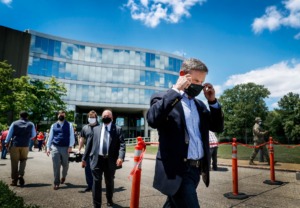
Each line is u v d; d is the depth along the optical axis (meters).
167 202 2.36
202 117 2.42
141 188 6.29
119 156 4.69
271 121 74.50
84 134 6.94
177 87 2.12
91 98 52.50
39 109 34.09
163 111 2.06
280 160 12.20
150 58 57.09
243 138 71.19
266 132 10.42
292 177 7.69
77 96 51.56
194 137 2.24
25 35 42.62
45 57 48.94
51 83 36.03
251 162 10.51
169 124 2.18
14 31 41.50
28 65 46.81
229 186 6.50
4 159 13.70
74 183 6.86
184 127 2.17
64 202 4.84
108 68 54.34
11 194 4.41
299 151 19.66
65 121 6.55
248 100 74.31
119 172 9.22
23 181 6.56
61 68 50.59
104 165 4.54
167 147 2.15
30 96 31.69
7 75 30.95
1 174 8.27
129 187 6.45
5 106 28.88
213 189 6.14
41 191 5.82
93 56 53.81
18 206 3.80
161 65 57.84
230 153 17.64
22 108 30.03
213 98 2.45
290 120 71.19
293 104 75.38
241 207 4.58
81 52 52.97
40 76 48.00
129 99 54.44
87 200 5.00
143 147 2.56
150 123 2.15
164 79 57.69
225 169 9.70
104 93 53.31
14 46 41.12
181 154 2.10
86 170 5.91
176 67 59.97
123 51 55.66
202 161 2.28
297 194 5.56
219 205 4.71
